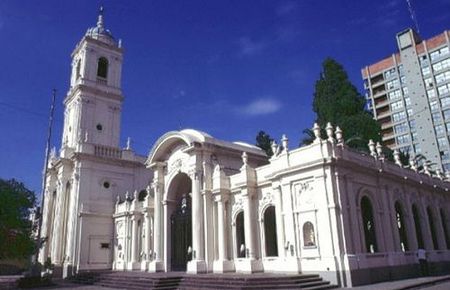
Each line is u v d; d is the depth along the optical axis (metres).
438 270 27.67
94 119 43.56
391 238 24.02
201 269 26.70
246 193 26.03
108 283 27.69
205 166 29.02
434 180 32.53
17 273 47.03
